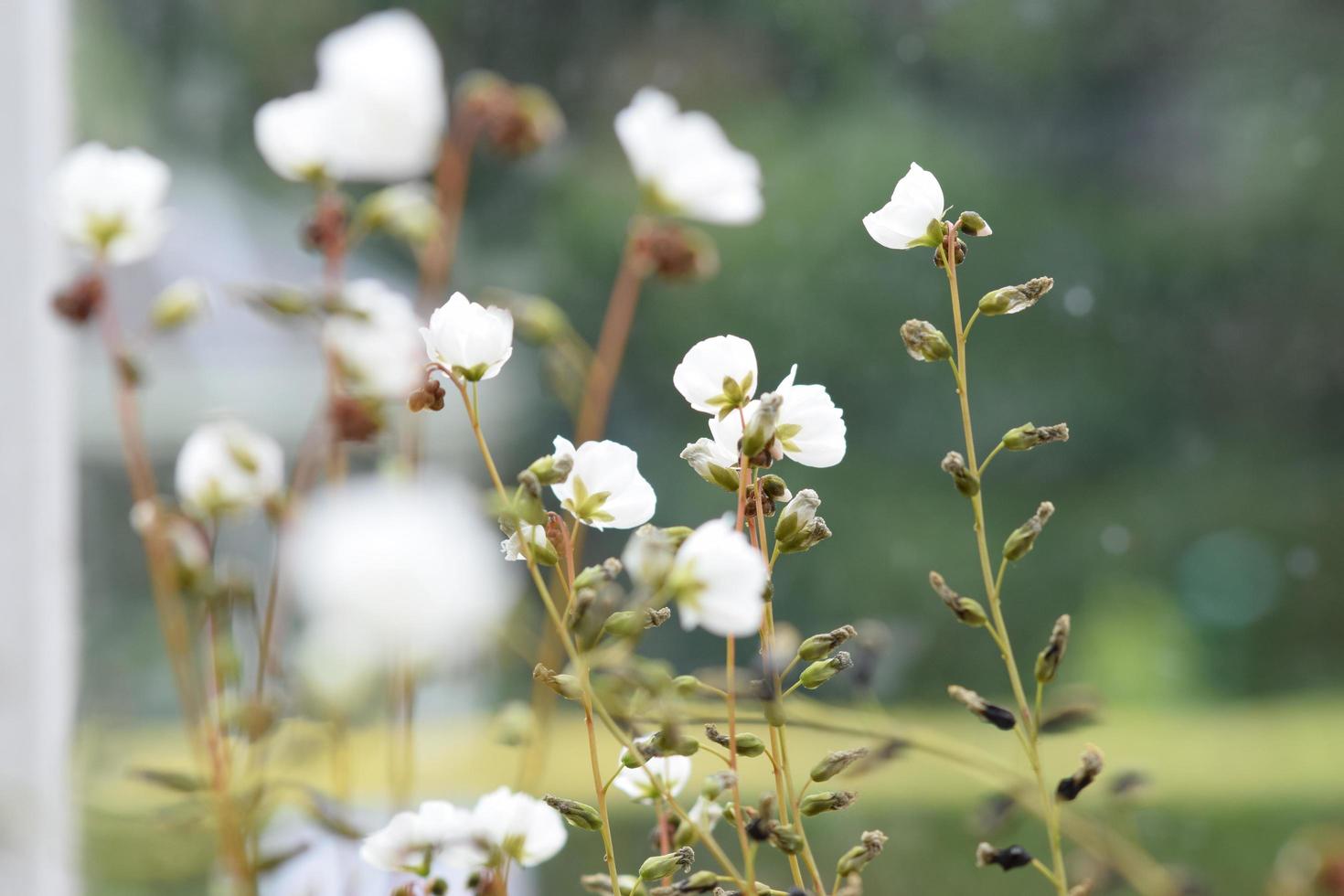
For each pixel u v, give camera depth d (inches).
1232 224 159.0
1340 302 157.6
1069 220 157.9
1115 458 156.9
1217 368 157.6
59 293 25.8
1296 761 114.8
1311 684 150.4
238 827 23.5
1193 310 159.0
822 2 151.6
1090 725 21.3
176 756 44.8
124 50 106.9
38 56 39.2
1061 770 45.6
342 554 22.1
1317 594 155.1
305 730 24.1
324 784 25.9
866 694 22.4
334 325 24.8
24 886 34.1
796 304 147.4
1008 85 156.8
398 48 25.9
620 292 29.6
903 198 19.0
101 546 68.4
